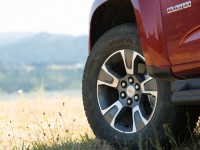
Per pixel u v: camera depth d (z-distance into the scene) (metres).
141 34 5.38
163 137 5.33
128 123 5.80
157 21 5.22
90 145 6.01
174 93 5.06
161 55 5.21
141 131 5.48
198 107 5.52
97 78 5.99
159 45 5.21
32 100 13.59
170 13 5.11
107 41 5.88
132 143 5.52
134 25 5.69
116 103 5.77
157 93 5.38
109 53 5.87
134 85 5.63
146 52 5.35
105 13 6.12
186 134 5.50
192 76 5.09
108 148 5.75
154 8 5.25
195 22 4.89
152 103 5.47
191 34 4.93
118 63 5.92
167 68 5.18
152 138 5.38
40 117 9.41
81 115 9.02
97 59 5.98
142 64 5.66
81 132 7.47
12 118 9.50
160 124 5.34
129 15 6.22
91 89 6.04
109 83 5.86
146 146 5.32
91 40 6.25
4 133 7.71
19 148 6.14
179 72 5.10
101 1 5.91
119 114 5.73
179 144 5.47
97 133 5.94
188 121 5.25
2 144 6.84
